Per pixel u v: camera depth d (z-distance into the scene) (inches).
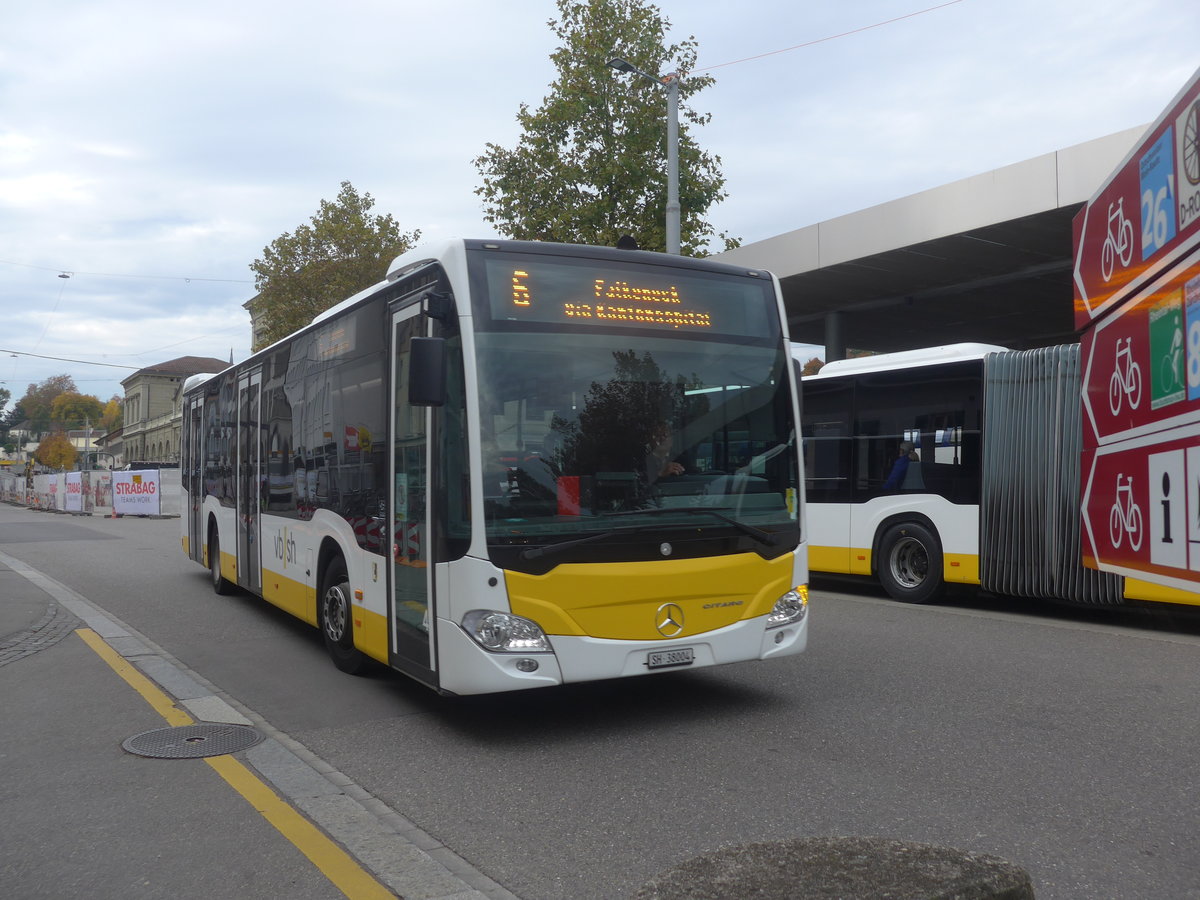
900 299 858.8
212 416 521.7
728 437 256.4
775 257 768.9
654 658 238.1
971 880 107.5
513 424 232.8
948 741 232.1
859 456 494.0
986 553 437.1
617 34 1014.4
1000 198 614.9
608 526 235.9
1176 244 278.2
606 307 249.0
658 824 181.6
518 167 1034.7
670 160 779.4
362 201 1505.9
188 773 215.5
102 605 480.4
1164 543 288.2
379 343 280.2
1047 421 419.5
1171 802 189.6
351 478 301.4
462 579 228.4
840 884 107.3
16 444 5738.2
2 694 291.4
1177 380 278.2
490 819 185.9
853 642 359.6
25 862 167.5
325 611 328.8
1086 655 335.0
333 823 184.4
